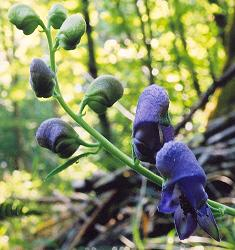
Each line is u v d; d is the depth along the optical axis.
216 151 0.53
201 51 0.84
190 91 0.81
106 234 0.54
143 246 0.46
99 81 0.27
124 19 0.82
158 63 0.81
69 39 0.26
